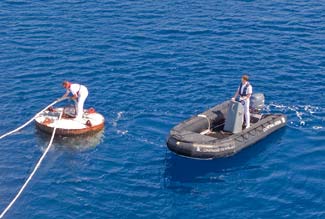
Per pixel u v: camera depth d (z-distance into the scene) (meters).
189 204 29.67
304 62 43.06
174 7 51.03
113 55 43.31
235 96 34.19
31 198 29.61
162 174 31.67
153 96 38.53
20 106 37.03
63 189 30.28
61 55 43.09
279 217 28.95
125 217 28.67
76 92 34.75
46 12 49.53
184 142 32.00
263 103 36.09
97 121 35.00
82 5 50.94
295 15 49.97
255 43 45.50
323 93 39.31
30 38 45.28
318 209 29.47
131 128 35.31
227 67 42.25
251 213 29.22
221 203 29.83
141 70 41.50
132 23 48.03
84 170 31.72
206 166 32.38
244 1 52.59
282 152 33.56
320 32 47.31
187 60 42.94
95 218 28.52
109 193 30.17
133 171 31.84
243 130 33.91
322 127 35.84
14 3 51.09
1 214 28.50
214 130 34.62
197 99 38.41
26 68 41.34
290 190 30.75
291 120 36.44
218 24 48.22
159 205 29.56
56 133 34.19
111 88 39.28
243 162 32.72
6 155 32.69
